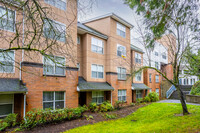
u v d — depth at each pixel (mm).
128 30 18734
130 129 7758
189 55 8422
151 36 8633
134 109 14633
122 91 17281
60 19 10781
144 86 20719
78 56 14180
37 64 9430
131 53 19828
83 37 14430
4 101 8766
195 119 7785
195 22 7133
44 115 8648
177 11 6754
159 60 25672
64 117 9508
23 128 7879
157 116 10523
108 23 16188
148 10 7016
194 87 19453
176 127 6906
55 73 10453
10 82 8461
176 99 23125
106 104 13945
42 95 9648
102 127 8492
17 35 4770
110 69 15672
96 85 13766
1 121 7711
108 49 16000
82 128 8312
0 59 8031
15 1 5184
